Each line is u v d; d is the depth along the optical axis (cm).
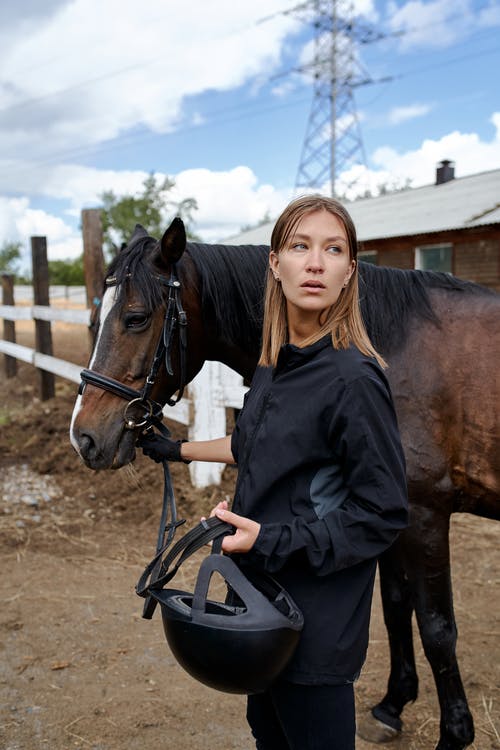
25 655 249
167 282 184
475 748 200
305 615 113
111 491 426
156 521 388
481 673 241
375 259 1157
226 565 107
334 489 113
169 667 244
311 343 115
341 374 108
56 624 273
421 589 176
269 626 104
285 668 113
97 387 178
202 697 225
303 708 115
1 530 372
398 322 184
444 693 179
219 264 198
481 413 175
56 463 471
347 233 113
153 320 182
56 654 250
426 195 1325
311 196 115
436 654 176
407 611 200
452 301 187
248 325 201
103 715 214
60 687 229
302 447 109
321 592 113
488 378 175
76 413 178
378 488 105
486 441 175
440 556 175
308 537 105
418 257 1059
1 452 504
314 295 112
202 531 112
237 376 390
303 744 118
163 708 219
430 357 180
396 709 209
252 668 104
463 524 391
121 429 179
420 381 178
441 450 177
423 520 175
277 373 117
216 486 407
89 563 335
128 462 182
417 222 1067
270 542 106
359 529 105
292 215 113
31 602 292
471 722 179
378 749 200
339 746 115
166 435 180
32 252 650
